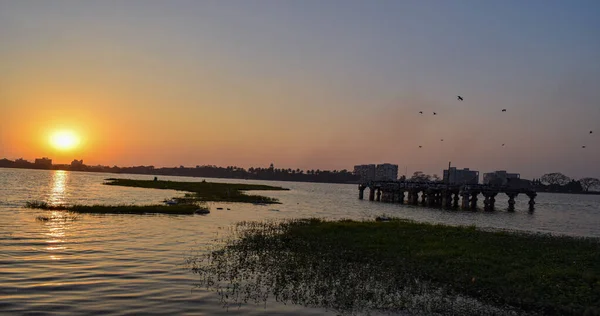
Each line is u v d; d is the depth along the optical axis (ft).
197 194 264.11
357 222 131.85
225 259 75.41
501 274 68.74
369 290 59.82
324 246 90.48
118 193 263.29
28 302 48.67
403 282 64.28
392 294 58.49
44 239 87.04
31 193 235.40
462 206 278.05
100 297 51.52
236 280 61.98
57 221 115.14
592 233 160.35
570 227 184.75
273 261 75.51
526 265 74.49
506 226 172.35
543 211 301.63
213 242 92.58
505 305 55.21
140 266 67.41
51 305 48.03
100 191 278.87
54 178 532.73
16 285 54.80
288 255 81.05
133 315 45.96
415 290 60.49
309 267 71.92
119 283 57.62
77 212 138.72
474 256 80.23
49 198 203.21
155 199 218.18
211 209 176.35
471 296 58.75
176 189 329.11
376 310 51.88
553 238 112.57
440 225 129.90
